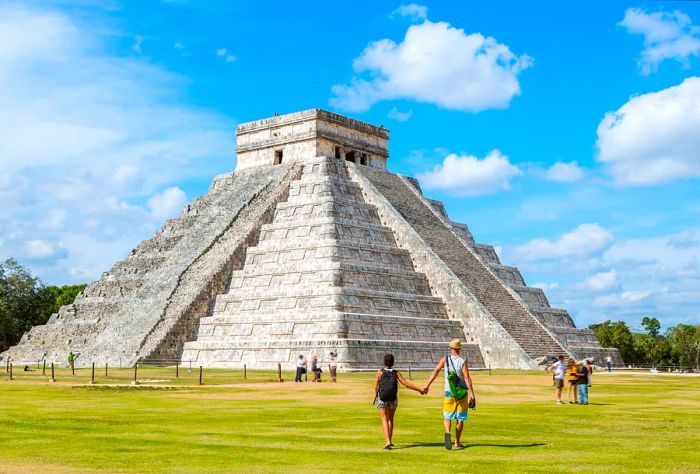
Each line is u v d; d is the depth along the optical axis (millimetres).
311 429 29172
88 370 77125
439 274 92938
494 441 26500
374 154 112812
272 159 108562
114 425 30016
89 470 20734
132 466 21312
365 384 56531
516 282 108375
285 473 20406
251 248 94250
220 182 111250
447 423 24828
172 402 40375
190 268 94250
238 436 27109
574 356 89875
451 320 89312
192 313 88750
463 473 20625
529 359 83500
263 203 99500
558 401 42656
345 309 80938
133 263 104500
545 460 22719
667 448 25188
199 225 103125
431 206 108500
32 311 127625
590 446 25516
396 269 90438
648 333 166500
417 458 22828
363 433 28188
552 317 104562
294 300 83688
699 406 40750
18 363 97875
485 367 86750
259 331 83312
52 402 40094
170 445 24938
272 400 41969
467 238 110688
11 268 128250
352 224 92562
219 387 52406
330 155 106312
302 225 92500
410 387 24984
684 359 146625
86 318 99750
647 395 48938
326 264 84438
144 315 90062
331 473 20406
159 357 85312
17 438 26422
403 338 83312
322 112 105000
